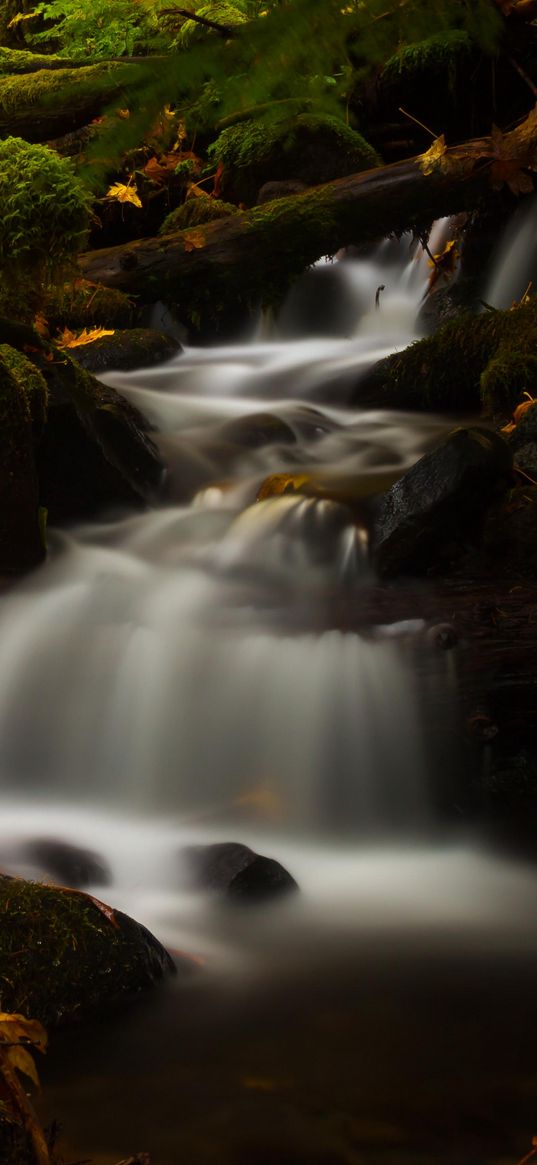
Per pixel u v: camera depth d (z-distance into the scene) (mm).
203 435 6023
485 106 8570
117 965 2744
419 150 9039
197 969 2963
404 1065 2527
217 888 3354
